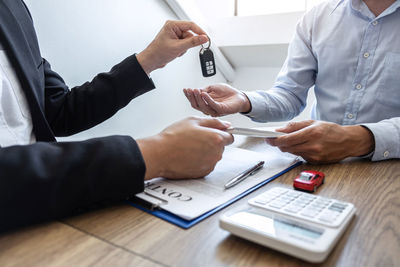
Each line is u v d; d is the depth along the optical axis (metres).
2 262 0.27
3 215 0.31
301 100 1.05
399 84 0.81
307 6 1.47
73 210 0.36
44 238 0.31
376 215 0.36
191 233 0.32
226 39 1.60
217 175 0.50
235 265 0.27
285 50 1.54
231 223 0.31
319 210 0.33
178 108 1.50
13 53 0.59
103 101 0.74
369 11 0.83
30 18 0.70
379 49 0.83
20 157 0.33
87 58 1.05
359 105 0.87
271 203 0.35
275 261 0.27
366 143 0.58
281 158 0.61
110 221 0.35
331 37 0.91
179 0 1.37
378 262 0.27
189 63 1.52
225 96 0.87
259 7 1.63
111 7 1.11
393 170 0.53
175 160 0.45
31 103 0.62
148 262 0.27
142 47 1.27
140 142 0.44
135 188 0.39
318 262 0.26
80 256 0.28
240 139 0.80
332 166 0.56
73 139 1.02
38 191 0.32
